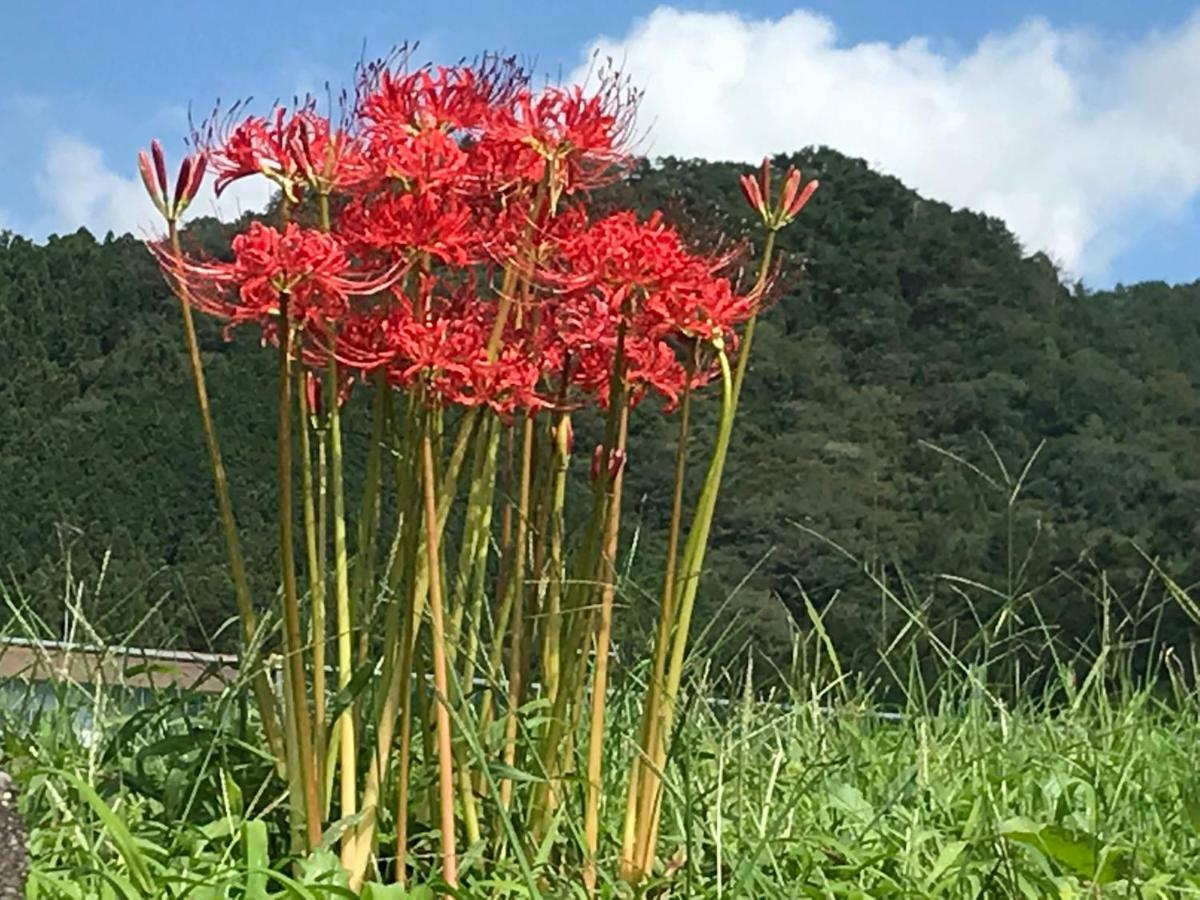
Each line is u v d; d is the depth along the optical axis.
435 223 1.34
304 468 1.39
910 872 1.49
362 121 1.44
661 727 1.43
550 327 1.48
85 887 1.36
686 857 1.44
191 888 1.29
